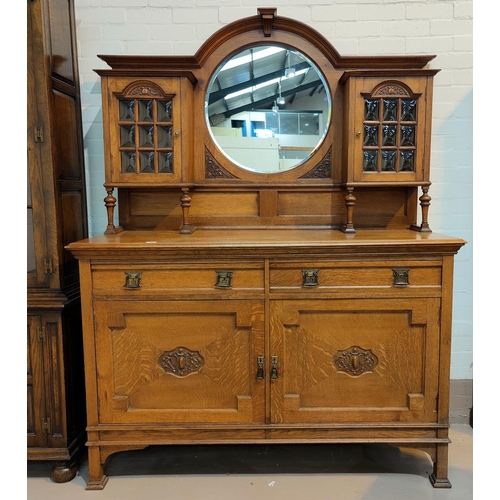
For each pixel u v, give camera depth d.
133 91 1.81
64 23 1.89
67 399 1.77
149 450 1.97
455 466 1.83
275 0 2.07
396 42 2.09
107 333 1.65
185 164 1.85
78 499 1.64
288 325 1.64
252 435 1.68
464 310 2.21
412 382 1.67
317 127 2.03
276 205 2.05
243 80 2.01
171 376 1.67
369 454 1.93
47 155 1.70
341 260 1.62
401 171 1.86
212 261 1.62
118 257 1.62
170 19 2.08
